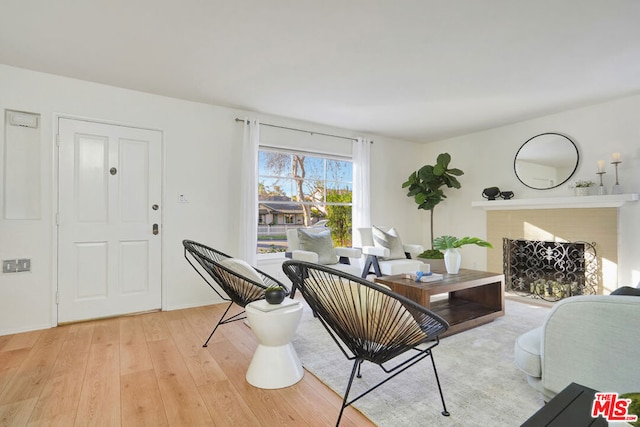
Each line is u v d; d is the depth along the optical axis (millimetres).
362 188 4680
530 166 4211
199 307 3527
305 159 4492
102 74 2922
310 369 2094
